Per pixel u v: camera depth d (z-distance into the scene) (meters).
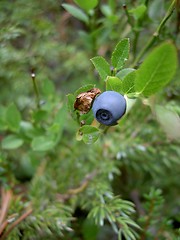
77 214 0.11
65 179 0.11
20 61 0.14
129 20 0.10
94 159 0.12
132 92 0.07
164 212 0.12
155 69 0.06
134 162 0.12
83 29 0.15
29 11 0.14
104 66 0.07
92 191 0.11
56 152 0.12
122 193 0.12
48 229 0.09
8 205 0.10
